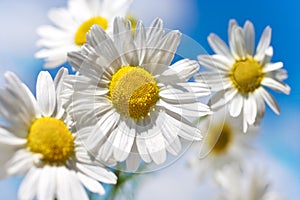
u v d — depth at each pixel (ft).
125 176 0.83
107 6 0.97
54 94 0.69
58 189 0.65
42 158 0.67
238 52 0.96
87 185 0.66
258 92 0.95
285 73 0.96
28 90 0.69
